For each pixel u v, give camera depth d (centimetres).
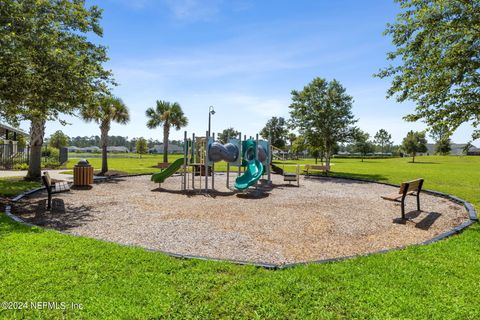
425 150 5159
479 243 522
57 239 503
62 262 400
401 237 623
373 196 1188
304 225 715
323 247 555
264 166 1619
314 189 1403
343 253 522
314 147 2402
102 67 1316
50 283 342
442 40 779
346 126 2319
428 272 391
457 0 745
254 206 951
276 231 660
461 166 3478
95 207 895
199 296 323
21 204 909
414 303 312
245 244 565
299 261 481
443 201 1052
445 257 449
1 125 2588
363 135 2322
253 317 287
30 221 708
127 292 325
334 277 373
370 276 377
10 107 962
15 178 1507
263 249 539
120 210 860
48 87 842
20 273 363
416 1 823
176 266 400
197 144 1548
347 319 285
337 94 2275
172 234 625
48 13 955
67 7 1080
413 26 819
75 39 1042
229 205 965
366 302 315
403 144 5200
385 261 428
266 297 321
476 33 720
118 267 390
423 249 486
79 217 761
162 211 859
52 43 853
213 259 434
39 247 459
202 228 676
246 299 317
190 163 1441
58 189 1030
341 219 780
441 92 784
